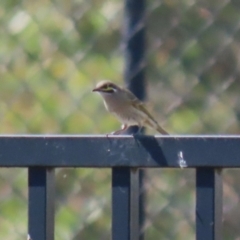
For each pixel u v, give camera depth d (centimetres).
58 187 1048
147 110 1002
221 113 1074
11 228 1080
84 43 1116
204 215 519
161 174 990
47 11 1133
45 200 525
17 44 1112
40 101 1085
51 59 1105
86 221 1039
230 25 1087
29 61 1102
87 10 1126
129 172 526
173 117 1059
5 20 1131
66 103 1089
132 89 887
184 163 520
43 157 524
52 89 1091
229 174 1024
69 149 525
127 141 525
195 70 1076
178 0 1067
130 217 524
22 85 1090
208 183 520
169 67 1061
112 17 1120
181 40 1071
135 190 534
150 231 1021
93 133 1083
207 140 517
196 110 1070
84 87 1095
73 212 1046
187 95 1065
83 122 1083
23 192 1073
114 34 1115
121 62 1107
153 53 1048
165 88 1054
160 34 1049
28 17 1131
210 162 516
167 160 521
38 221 523
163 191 998
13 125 1078
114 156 524
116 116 1028
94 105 1089
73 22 1124
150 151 522
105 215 1043
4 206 1076
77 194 1048
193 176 1005
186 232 1019
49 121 1084
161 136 523
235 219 1033
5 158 525
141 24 880
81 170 1051
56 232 1038
